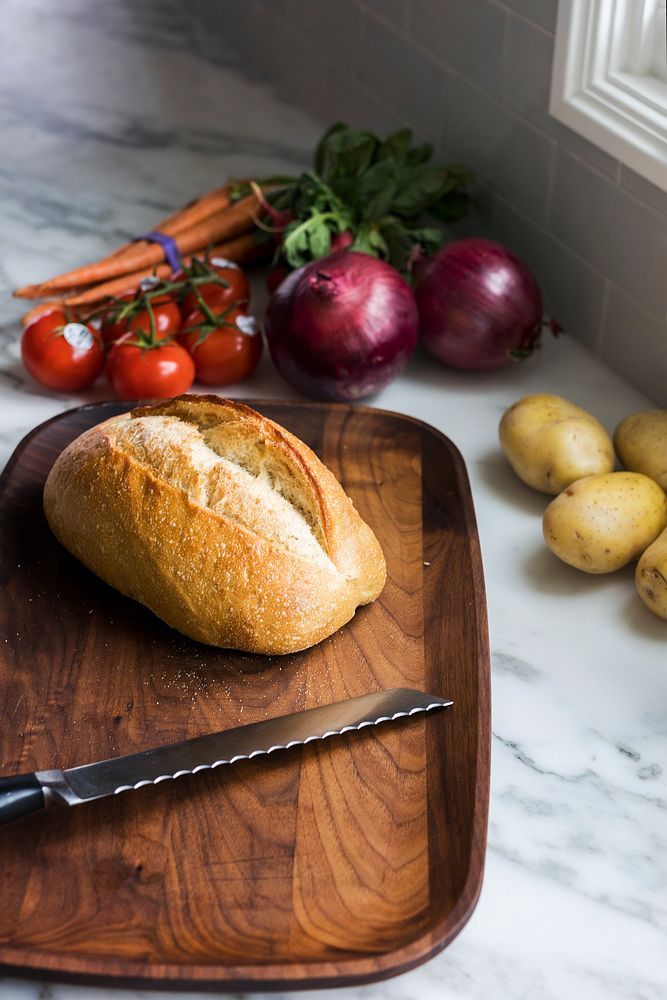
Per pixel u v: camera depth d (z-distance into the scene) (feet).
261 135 5.31
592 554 3.71
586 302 4.35
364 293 4.07
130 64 5.65
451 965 3.21
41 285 4.52
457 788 3.36
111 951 3.14
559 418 3.91
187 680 3.54
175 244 4.63
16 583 3.70
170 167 5.15
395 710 3.44
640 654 3.66
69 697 3.50
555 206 4.35
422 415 4.23
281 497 3.62
